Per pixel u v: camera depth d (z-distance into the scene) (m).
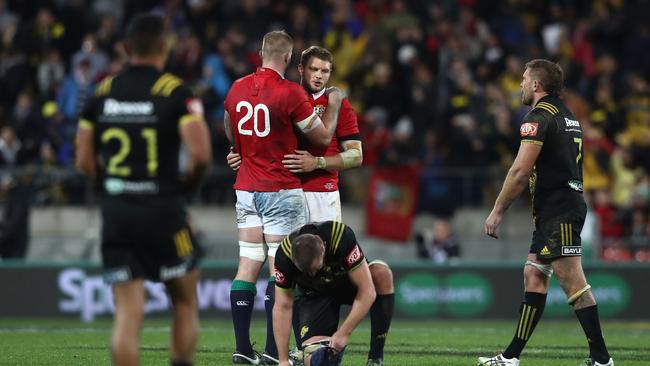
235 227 59.59
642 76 68.50
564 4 74.44
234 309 27.27
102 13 71.88
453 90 62.94
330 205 27.78
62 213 59.09
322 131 26.61
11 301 50.09
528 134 25.55
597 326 26.00
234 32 64.69
